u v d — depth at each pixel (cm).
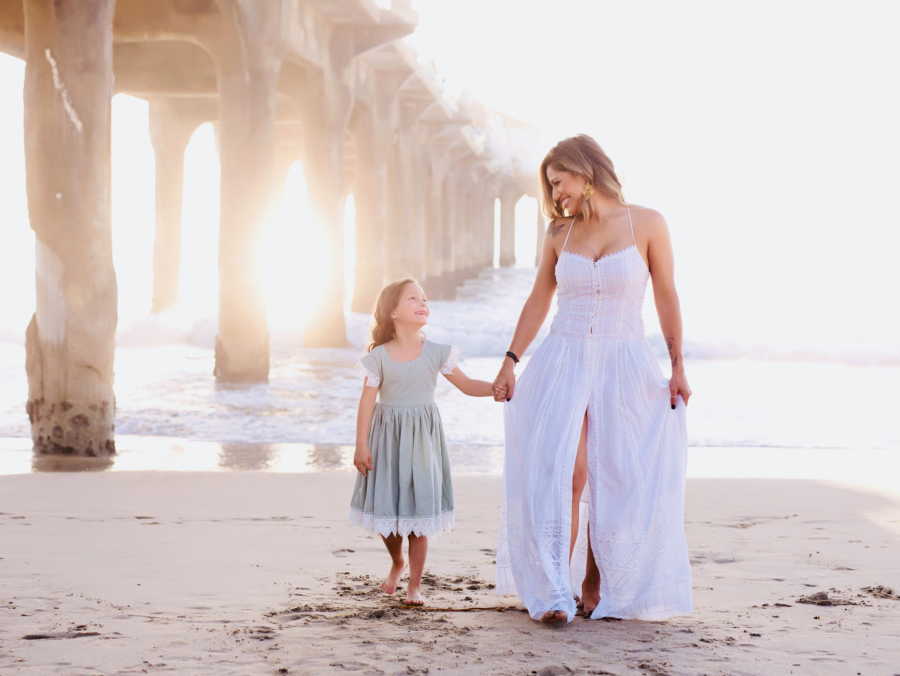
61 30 1275
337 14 2898
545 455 418
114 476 996
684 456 426
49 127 1280
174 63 2972
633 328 432
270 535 647
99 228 1302
